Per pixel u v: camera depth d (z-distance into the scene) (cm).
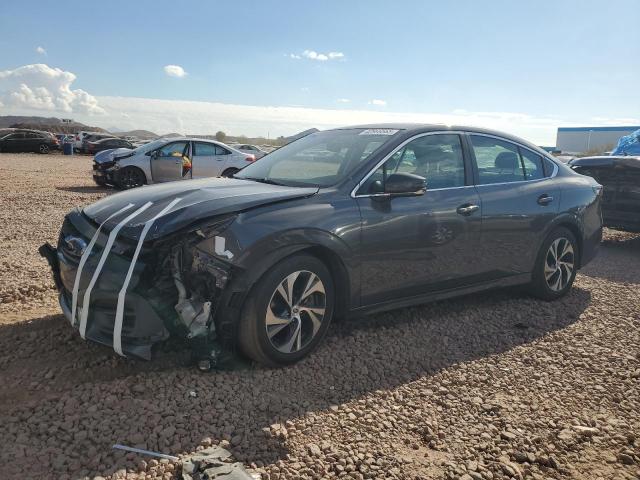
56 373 343
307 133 548
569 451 300
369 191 407
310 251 380
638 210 836
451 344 434
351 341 422
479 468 278
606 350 438
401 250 417
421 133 457
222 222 341
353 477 264
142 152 1480
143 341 326
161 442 277
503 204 489
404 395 348
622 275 693
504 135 528
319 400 333
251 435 290
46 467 253
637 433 320
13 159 2941
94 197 1296
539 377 386
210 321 335
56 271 393
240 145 3203
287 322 363
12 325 416
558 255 554
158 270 332
